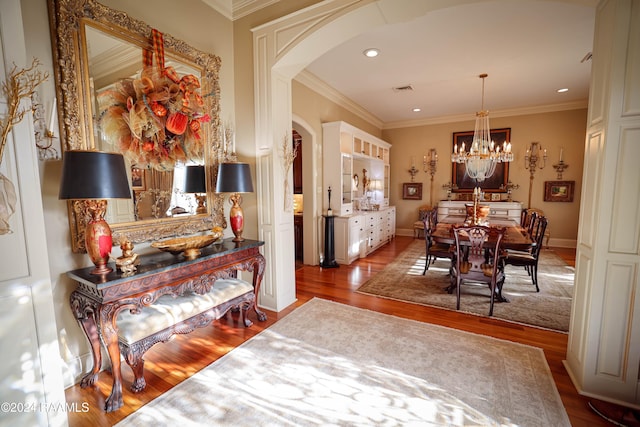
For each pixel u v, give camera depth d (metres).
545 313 2.99
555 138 6.10
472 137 6.83
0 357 1.35
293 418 1.66
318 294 3.57
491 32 3.19
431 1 2.26
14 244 1.37
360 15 2.44
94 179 1.63
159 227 2.39
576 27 3.09
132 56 2.16
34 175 1.43
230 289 2.52
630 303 1.70
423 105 6.09
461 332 2.61
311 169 4.70
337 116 5.43
